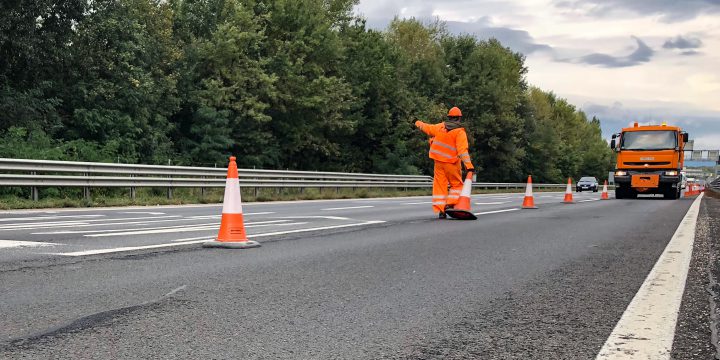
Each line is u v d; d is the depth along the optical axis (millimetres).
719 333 3613
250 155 39562
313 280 5348
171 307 4219
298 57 43094
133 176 18953
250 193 23172
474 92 64875
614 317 4070
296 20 43562
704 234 9922
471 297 4723
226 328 3689
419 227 10750
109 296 4523
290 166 46688
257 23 41562
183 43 37625
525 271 6020
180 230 9422
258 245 7652
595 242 8633
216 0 40500
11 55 26438
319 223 11234
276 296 4645
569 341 3471
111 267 5789
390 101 53781
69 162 15867
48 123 27750
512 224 11672
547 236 9422
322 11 48875
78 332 3541
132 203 17047
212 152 35594
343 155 50094
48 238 8039
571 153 101375
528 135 78875
